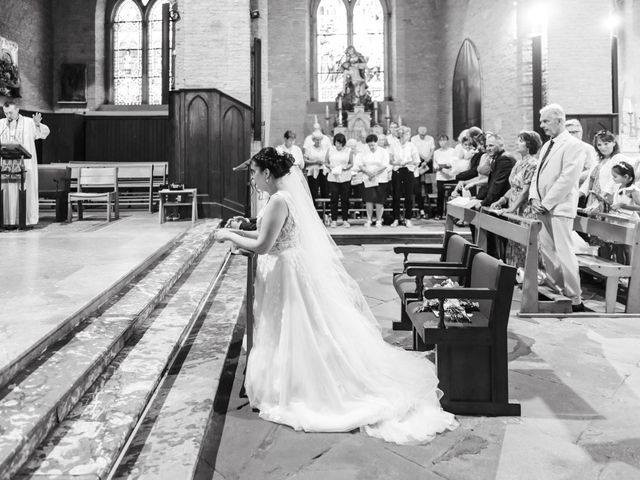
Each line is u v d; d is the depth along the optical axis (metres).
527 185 5.86
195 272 5.77
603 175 6.41
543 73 10.70
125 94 17.38
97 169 9.48
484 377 3.03
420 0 16.44
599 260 5.43
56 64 16.91
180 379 3.21
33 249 5.82
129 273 4.68
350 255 8.37
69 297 3.73
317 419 2.82
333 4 16.89
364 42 16.92
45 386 2.49
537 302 5.00
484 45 12.70
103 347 3.04
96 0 16.88
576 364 3.74
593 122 10.27
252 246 3.04
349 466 2.46
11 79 14.43
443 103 15.95
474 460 2.51
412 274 3.69
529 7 10.81
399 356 3.38
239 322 4.67
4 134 7.83
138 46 17.31
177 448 2.40
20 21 14.95
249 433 2.79
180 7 10.19
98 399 2.65
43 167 8.94
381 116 16.33
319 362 2.96
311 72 16.81
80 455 2.13
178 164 9.05
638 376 3.51
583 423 2.89
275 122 16.41
